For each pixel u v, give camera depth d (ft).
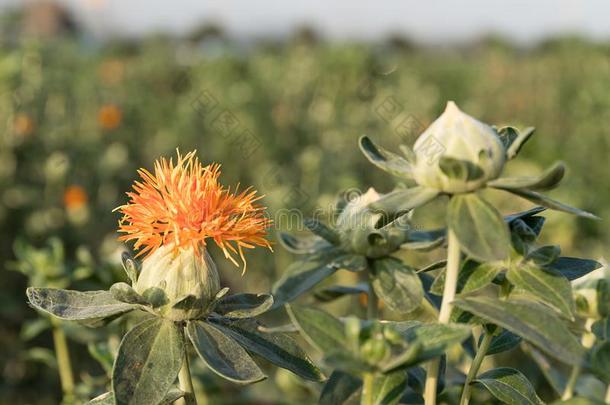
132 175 27.96
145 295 5.13
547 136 40.42
